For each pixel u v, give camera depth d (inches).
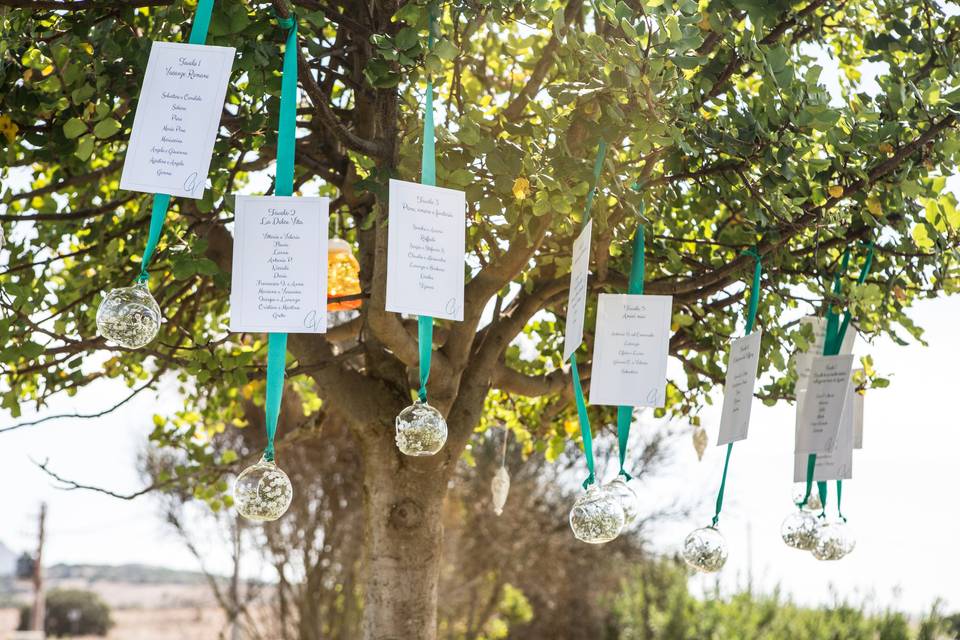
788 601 557.9
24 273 141.6
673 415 179.6
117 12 110.3
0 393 143.6
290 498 87.8
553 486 560.7
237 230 85.7
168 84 84.2
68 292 152.4
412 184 91.0
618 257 145.2
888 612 546.3
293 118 90.1
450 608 522.6
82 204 160.4
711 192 131.6
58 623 1333.7
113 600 1692.9
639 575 604.4
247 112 124.9
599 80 106.5
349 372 139.7
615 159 116.4
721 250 151.0
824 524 126.7
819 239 132.9
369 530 135.8
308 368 135.9
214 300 181.3
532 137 107.6
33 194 145.0
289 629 497.7
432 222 91.5
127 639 1195.3
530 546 548.7
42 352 124.0
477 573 536.4
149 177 82.2
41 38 112.4
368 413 136.8
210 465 175.0
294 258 85.6
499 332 140.9
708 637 534.6
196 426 186.7
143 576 1973.4
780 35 124.3
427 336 96.6
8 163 129.9
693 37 102.8
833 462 128.9
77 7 107.5
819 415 122.1
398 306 88.7
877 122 114.9
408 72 102.5
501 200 110.3
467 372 140.3
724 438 113.5
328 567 466.3
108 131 107.1
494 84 178.2
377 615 132.2
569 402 167.8
